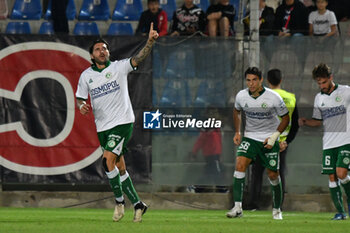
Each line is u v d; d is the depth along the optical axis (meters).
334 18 44.62
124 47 35.44
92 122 35.47
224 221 26.08
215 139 35.69
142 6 51.03
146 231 20.19
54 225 22.69
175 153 35.59
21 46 35.34
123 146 24.69
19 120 35.41
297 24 43.88
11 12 49.81
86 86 24.59
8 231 20.03
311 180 36.28
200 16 43.84
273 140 27.31
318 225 24.47
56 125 35.44
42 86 35.44
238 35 39.22
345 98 28.86
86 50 35.41
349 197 29.56
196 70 35.59
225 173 35.69
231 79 35.69
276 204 28.67
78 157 35.47
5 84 35.38
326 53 36.03
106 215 30.56
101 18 50.09
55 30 44.81
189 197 36.53
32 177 35.47
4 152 35.44
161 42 35.47
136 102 35.50
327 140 29.38
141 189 37.19
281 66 36.00
